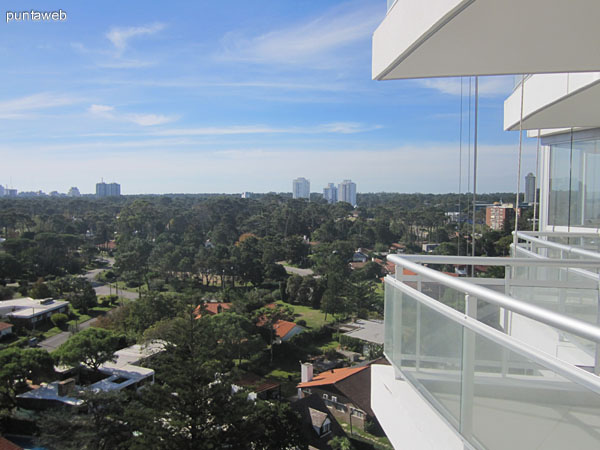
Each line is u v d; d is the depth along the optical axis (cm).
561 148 912
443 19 248
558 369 138
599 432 127
